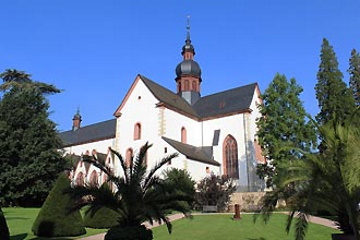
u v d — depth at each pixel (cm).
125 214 1396
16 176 3944
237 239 1678
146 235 1349
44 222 1827
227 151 4659
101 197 1359
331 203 1218
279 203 3588
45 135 4262
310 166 1161
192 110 5247
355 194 1110
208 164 4384
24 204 4281
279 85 3812
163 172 3700
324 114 4084
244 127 4597
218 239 1689
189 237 1770
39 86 4738
